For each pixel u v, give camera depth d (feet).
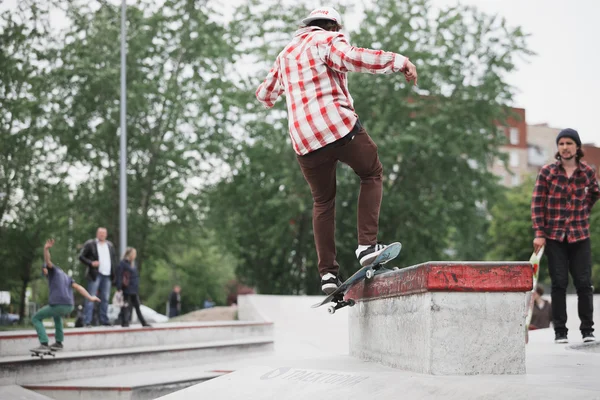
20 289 97.25
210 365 42.04
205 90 99.86
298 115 15.84
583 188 24.58
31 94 83.05
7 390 30.83
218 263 176.55
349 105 16.01
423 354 13.51
